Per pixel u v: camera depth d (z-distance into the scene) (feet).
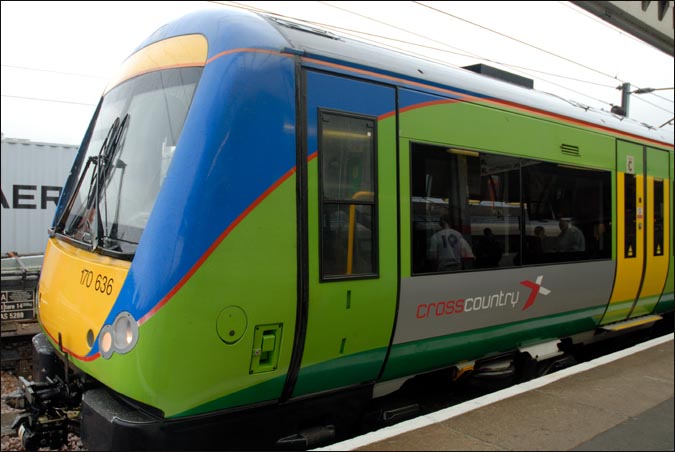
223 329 10.41
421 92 14.10
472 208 15.24
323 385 12.35
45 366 13.28
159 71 12.48
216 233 10.30
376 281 12.71
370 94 12.89
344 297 12.11
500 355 17.10
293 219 11.29
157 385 9.93
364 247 12.56
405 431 11.26
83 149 15.07
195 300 10.09
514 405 12.76
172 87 11.89
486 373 16.92
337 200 12.05
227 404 10.82
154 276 10.03
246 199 10.66
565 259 18.56
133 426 9.96
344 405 13.00
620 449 10.69
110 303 10.68
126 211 11.54
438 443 10.72
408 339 13.76
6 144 39.29
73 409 12.69
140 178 11.62
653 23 23.29
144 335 9.92
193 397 10.27
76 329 11.76
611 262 20.63
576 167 19.21
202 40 11.74
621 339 25.61
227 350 10.52
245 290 10.62
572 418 12.07
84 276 11.82
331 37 13.04
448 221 14.56
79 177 14.55
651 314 24.72
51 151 40.91
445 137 14.61
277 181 11.07
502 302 16.20
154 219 10.37
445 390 17.85
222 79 10.82
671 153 25.11
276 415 11.72
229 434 10.96
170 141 11.32
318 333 11.80
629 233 21.75
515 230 16.66
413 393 17.08
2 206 39.24
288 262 11.19
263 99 11.02
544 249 17.72
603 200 20.49
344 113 12.31
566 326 19.17
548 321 18.21
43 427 12.34
